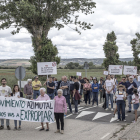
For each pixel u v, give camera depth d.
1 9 27.28
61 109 8.51
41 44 28.58
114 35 36.38
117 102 10.67
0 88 9.53
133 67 20.22
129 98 12.77
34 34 28.92
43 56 28.03
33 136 8.05
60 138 7.82
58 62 28.98
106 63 35.81
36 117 8.84
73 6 28.80
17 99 9.02
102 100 18.38
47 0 27.05
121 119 10.91
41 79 27.73
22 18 27.02
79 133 8.50
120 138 7.45
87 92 15.95
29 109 8.92
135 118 10.38
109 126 9.60
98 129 9.11
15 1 26.36
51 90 14.23
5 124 10.07
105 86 13.59
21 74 12.54
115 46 35.50
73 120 10.82
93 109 13.85
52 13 28.44
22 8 24.77
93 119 11.02
